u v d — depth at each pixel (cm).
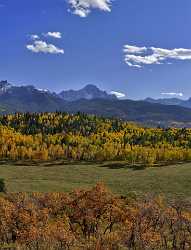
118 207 3534
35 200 3906
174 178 13425
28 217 3259
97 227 3406
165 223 3306
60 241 2775
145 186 12350
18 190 10975
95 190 3694
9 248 2820
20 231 3059
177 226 3225
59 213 3634
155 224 3269
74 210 3550
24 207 3584
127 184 12875
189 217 3394
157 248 2892
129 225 3089
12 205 3509
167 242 3019
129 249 2800
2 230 3156
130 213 3409
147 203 3697
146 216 3356
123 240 2884
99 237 2842
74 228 3366
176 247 2922
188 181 12781
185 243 2977
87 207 3516
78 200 3616
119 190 11788
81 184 13100
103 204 3522
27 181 13025
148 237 2917
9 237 3159
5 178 14100
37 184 12388
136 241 2892
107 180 14025
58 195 3897
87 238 2911
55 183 12888
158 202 3850
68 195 3934
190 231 3123
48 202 3844
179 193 10831
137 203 3788
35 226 3180
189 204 4741
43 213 3512
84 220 3431
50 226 2984
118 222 3409
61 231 2850
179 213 3444
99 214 3478
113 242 2806
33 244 2766
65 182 13462
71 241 2784
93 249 2742
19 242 2923
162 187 11994
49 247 2734
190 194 10562
